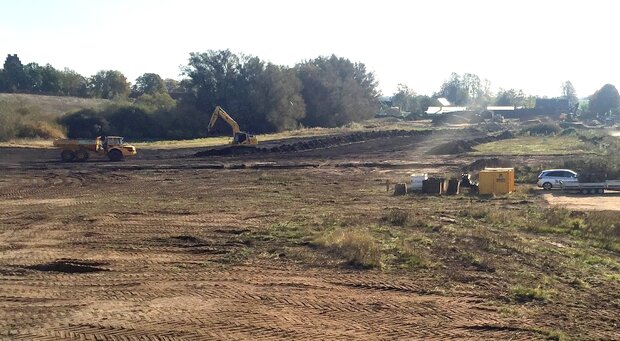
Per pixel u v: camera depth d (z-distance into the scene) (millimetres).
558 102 178375
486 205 31438
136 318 12781
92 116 89812
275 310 13469
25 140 72000
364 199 33531
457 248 19875
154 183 40406
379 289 15281
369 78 151750
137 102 103562
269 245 20344
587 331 12438
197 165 51781
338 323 12656
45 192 35312
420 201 32906
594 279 16531
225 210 28781
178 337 11664
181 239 21453
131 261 18141
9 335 11711
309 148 71625
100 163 53344
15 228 23562
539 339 11953
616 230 23500
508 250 19891
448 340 11789
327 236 20938
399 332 12172
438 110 185000
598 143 71812
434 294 14898
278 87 112000
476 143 76188
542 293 14898
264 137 94188
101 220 25516
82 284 15539
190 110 101125
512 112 164750
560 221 25719
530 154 62812
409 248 19391
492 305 14039
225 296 14508
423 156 62469
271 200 32781
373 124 133625
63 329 12070
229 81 112312
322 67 141625
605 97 171250
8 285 15383
